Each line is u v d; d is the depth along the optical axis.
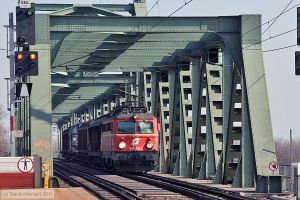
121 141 69.12
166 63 69.25
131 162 69.25
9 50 46.78
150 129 69.69
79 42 58.62
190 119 67.38
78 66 68.12
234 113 53.06
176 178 64.06
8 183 38.59
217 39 55.59
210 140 58.25
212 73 58.25
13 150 47.56
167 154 75.25
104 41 56.84
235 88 52.53
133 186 52.94
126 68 71.44
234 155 53.81
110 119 72.12
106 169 80.19
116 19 50.78
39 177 38.88
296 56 35.41
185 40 56.22
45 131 49.31
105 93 107.56
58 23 50.12
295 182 38.75
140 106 72.88
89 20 50.50
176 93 69.69
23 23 39.34
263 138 48.31
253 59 49.50
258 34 49.78
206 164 59.69
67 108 131.00
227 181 53.41
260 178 45.19
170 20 50.94
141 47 60.56
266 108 48.78
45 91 49.41
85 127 97.56
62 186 53.62
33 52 41.03
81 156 106.75
